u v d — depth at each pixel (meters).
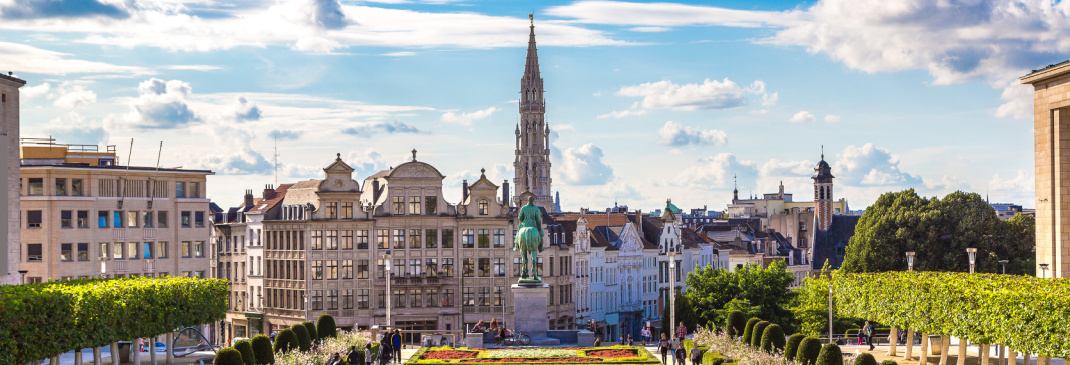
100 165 127.56
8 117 87.00
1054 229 83.12
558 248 145.25
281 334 78.12
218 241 157.75
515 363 80.12
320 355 78.69
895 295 79.75
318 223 137.88
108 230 118.69
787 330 130.12
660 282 178.62
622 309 166.00
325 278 138.00
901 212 147.50
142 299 73.12
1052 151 83.19
